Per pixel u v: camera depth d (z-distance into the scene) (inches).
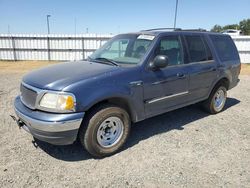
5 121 194.2
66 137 125.6
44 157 140.9
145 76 151.9
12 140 160.7
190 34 190.4
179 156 144.3
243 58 752.3
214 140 167.2
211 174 126.5
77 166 132.6
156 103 162.9
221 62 213.3
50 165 132.8
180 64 177.5
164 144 159.6
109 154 143.7
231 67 224.8
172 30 182.7
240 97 294.5
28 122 127.9
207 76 198.7
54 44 831.7
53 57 845.2
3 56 844.0
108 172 127.3
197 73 187.8
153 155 145.3
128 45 172.1
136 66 150.5
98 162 137.3
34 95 129.6
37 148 150.9
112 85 136.2
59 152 147.2
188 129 185.6
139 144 159.3
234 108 245.1
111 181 119.8
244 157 144.8
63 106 122.3
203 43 200.2
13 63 770.2
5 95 280.5
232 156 145.6
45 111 125.5
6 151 146.0
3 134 169.6
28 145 154.5
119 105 146.8
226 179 122.4
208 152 149.9
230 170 130.5
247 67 679.1
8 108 228.5
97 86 131.0
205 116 216.8
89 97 127.0
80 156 143.3
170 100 172.4
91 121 132.5
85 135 133.3
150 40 163.8
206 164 136.1
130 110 149.7
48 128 121.0
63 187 114.5
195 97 194.2
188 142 163.2
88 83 128.9
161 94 164.1
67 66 157.8
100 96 130.3
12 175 122.3
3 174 122.9
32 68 657.6
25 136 167.2
